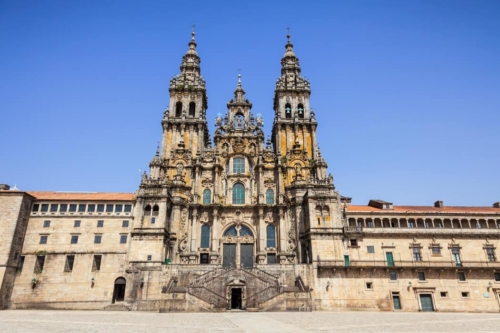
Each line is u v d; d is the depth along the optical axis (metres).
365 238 58.75
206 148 71.38
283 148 70.56
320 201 60.09
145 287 51.34
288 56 81.31
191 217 63.22
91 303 54.19
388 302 53.66
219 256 61.53
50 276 55.38
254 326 26.95
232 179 67.75
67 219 58.84
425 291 54.59
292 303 45.62
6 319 33.50
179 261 60.09
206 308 44.00
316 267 55.06
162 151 68.62
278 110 74.31
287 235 62.56
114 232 58.34
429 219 62.47
